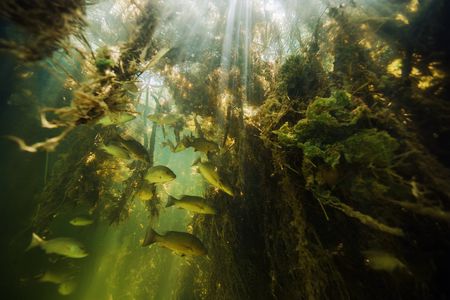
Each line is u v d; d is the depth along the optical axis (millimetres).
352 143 577
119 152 958
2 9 456
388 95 677
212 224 1069
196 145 923
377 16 743
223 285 1029
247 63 1038
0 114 1334
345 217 691
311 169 657
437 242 560
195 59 1053
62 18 500
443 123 608
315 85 803
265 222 894
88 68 543
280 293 841
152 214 1177
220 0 990
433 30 650
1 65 1224
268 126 819
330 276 676
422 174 561
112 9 892
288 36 1025
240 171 982
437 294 548
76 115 497
